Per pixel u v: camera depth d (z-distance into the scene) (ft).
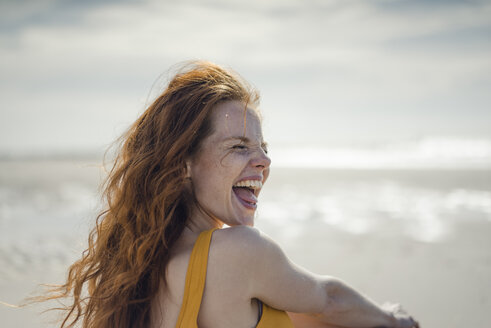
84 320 5.92
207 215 5.76
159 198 5.35
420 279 13.53
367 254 16.79
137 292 5.50
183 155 5.46
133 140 5.92
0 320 9.85
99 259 6.07
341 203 31.27
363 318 6.15
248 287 5.03
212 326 5.08
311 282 5.47
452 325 10.10
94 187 43.04
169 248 5.39
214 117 5.52
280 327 5.33
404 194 34.94
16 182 50.96
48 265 15.06
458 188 37.19
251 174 5.64
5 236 20.01
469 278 13.46
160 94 6.03
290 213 27.30
